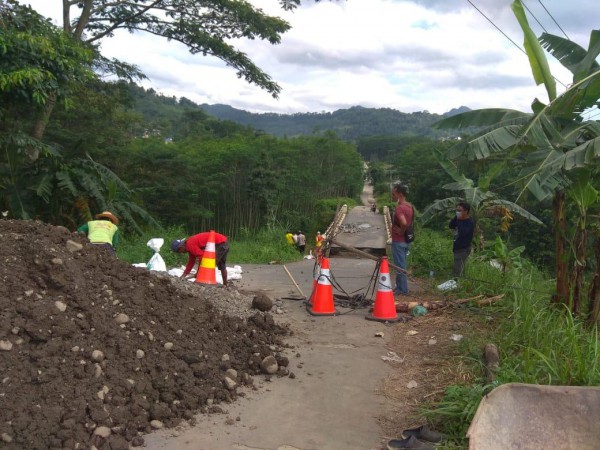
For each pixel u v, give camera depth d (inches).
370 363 211.0
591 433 109.4
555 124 229.6
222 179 1286.9
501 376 169.3
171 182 1114.7
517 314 230.2
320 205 1491.1
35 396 142.2
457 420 156.2
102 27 764.6
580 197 232.5
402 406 172.6
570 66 262.8
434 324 262.5
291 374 194.5
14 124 586.9
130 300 197.5
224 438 148.1
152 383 166.4
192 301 223.0
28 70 436.1
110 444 137.3
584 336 202.5
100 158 949.2
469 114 266.1
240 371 191.3
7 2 473.7
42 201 635.5
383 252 748.6
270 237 826.8
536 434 109.1
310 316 282.5
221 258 337.1
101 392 150.6
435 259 441.7
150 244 370.9
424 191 1638.8
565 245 254.7
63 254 192.2
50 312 164.6
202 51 795.4
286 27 798.5
